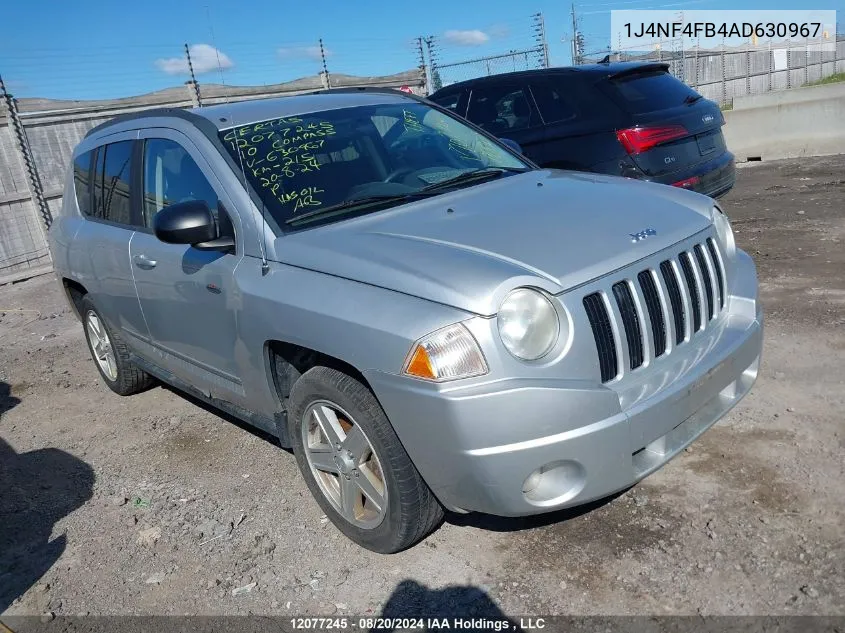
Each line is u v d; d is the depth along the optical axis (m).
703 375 2.88
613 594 2.74
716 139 6.92
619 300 2.77
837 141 12.32
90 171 4.88
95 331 5.37
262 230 3.27
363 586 3.00
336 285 2.89
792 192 9.48
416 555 3.13
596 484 2.62
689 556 2.87
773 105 12.75
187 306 3.71
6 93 10.02
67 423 5.10
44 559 3.48
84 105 11.04
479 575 2.96
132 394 5.44
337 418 3.13
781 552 2.81
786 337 4.74
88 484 4.16
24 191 10.38
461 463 2.55
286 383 3.42
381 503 3.01
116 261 4.34
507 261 2.70
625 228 3.02
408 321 2.59
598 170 6.43
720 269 3.30
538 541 3.10
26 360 6.65
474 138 4.39
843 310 5.08
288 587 3.06
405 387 2.59
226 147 3.60
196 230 3.25
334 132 3.85
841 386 4.01
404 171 3.83
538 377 2.53
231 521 3.59
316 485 3.33
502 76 7.25
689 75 19.45
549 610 2.71
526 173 4.02
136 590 3.17
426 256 2.79
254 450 4.31
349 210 3.41
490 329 2.49
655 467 2.78
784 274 6.06
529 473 2.53
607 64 6.98
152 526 3.64
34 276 10.20
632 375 2.79
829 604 2.55
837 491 3.12
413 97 4.54
